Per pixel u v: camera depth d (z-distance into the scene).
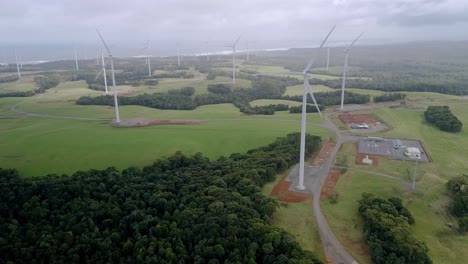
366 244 68.38
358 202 82.19
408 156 112.62
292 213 80.06
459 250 67.25
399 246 61.81
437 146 123.31
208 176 93.75
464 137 132.12
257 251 62.50
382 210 74.31
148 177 96.88
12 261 67.50
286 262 58.84
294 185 94.25
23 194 86.94
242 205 75.19
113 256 68.00
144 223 74.50
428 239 70.31
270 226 67.25
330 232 72.69
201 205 77.56
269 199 79.00
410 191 89.75
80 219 78.38
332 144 126.06
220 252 62.44
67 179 92.62
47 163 111.00
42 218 79.56
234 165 100.44
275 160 102.56
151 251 65.88
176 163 107.12
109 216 79.38
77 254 68.12
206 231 67.81
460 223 75.00
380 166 105.94
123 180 94.25
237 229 66.62
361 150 119.56
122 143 128.00
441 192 88.56
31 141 131.62
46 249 68.75
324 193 89.75
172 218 76.50
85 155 116.81
